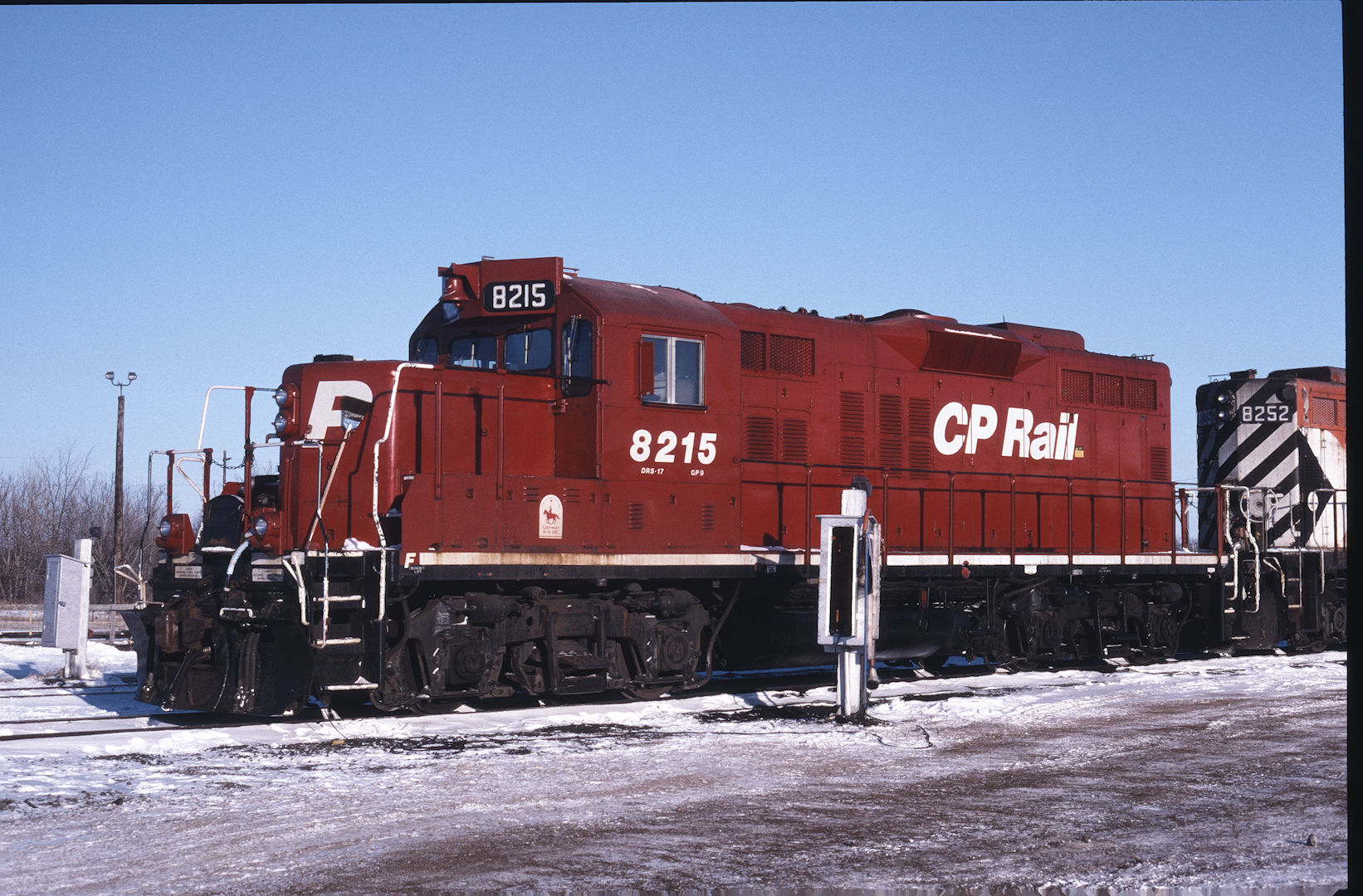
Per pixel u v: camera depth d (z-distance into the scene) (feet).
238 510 43.93
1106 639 61.72
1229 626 66.33
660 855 23.75
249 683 40.68
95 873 22.49
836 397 53.06
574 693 44.75
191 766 32.81
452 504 41.24
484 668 42.80
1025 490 59.47
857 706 41.81
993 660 57.62
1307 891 21.83
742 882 22.06
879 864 23.29
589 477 44.80
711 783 30.76
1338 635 72.69
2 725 40.65
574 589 46.14
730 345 48.57
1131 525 64.13
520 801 28.58
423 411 43.27
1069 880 22.34
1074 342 64.85
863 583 41.73
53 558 55.36
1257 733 38.86
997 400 58.75
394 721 40.73
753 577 49.21
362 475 42.37
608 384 44.80
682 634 47.57
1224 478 71.92
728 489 48.19
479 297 46.65
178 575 44.06
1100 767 33.06
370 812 27.30
